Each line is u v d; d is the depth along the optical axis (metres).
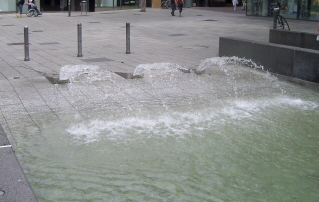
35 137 5.75
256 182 4.47
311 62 9.02
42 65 11.16
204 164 4.92
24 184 3.96
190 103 7.65
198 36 18.45
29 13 30.28
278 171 4.76
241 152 5.32
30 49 14.35
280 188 4.34
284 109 7.38
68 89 8.48
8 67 10.82
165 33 19.66
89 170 4.70
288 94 8.49
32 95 7.98
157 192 4.19
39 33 19.77
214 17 29.78
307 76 9.17
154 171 4.70
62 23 25.02
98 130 6.09
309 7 25.95
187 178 4.53
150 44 15.78
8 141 5.21
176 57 12.63
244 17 29.72
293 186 4.39
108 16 30.56
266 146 5.55
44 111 6.98
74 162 4.92
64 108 7.18
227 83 9.35
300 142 5.71
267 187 4.36
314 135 6.01
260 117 6.87
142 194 4.14
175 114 6.94
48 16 30.77
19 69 10.55
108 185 4.32
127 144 5.54
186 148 5.42
